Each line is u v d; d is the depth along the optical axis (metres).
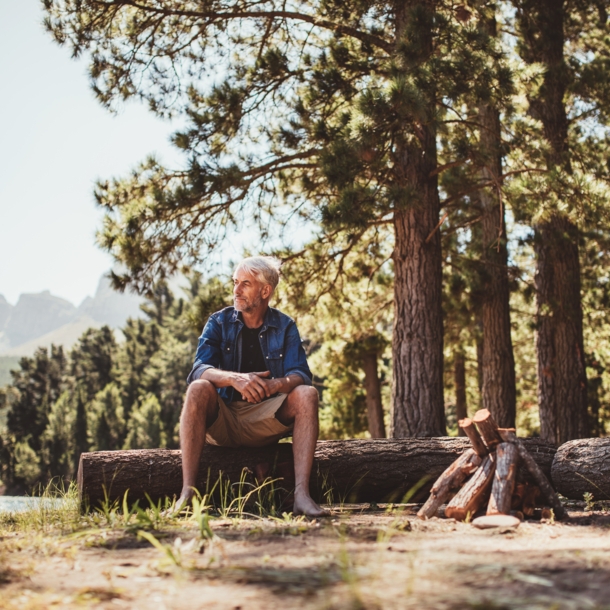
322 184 9.31
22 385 77.12
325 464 4.51
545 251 11.94
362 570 2.06
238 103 9.12
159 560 2.26
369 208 7.57
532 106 11.39
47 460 55.50
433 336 8.66
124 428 58.56
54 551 2.51
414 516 3.83
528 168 8.85
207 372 4.11
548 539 2.76
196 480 3.95
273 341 4.38
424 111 7.27
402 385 8.59
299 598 1.79
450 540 2.72
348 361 20.77
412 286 8.76
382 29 9.31
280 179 10.12
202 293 9.77
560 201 8.09
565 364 11.45
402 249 8.92
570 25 13.27
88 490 4.17
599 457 4.26
